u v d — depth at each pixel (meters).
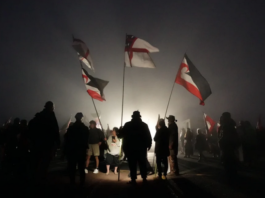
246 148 9.20
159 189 5.81
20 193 5.18
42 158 5.77
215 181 6.54
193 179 6.89
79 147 6.04
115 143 8.95
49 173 8.14
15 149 6.84
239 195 5.05
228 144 6.66
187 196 5.07
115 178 7.88
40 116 5.84
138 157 6.22
